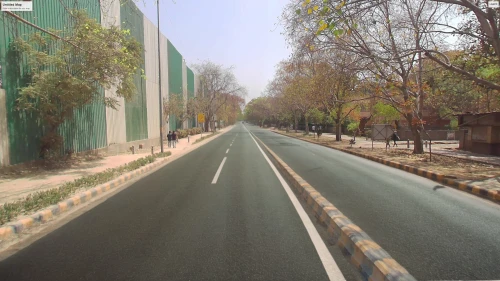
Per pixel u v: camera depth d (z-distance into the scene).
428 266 3.81
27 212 6.12
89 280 3.59
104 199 7.79
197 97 52.22
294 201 7.10
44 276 3.71
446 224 5.40
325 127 59.94
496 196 7.35
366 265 3.84
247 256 4.16
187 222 5.65
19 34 11.45
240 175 10.90
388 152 19.50
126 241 4.78
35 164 12.41
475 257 4.06
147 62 28.73
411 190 8.38
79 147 15.98
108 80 13.01
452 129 34.31
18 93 11.35
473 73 13.41
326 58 18.58
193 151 22.36
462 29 12.98
